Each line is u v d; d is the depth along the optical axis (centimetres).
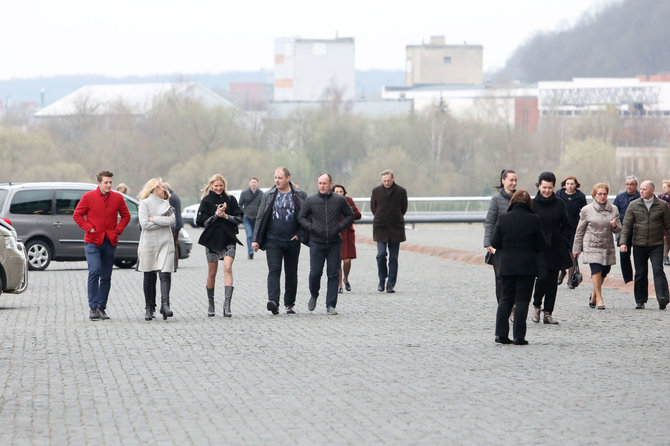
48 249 6219
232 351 3011
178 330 3503
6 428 2009
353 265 6762
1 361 2831
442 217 12775
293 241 3994
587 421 2031
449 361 2809
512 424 2008
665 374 2588
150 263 3806
